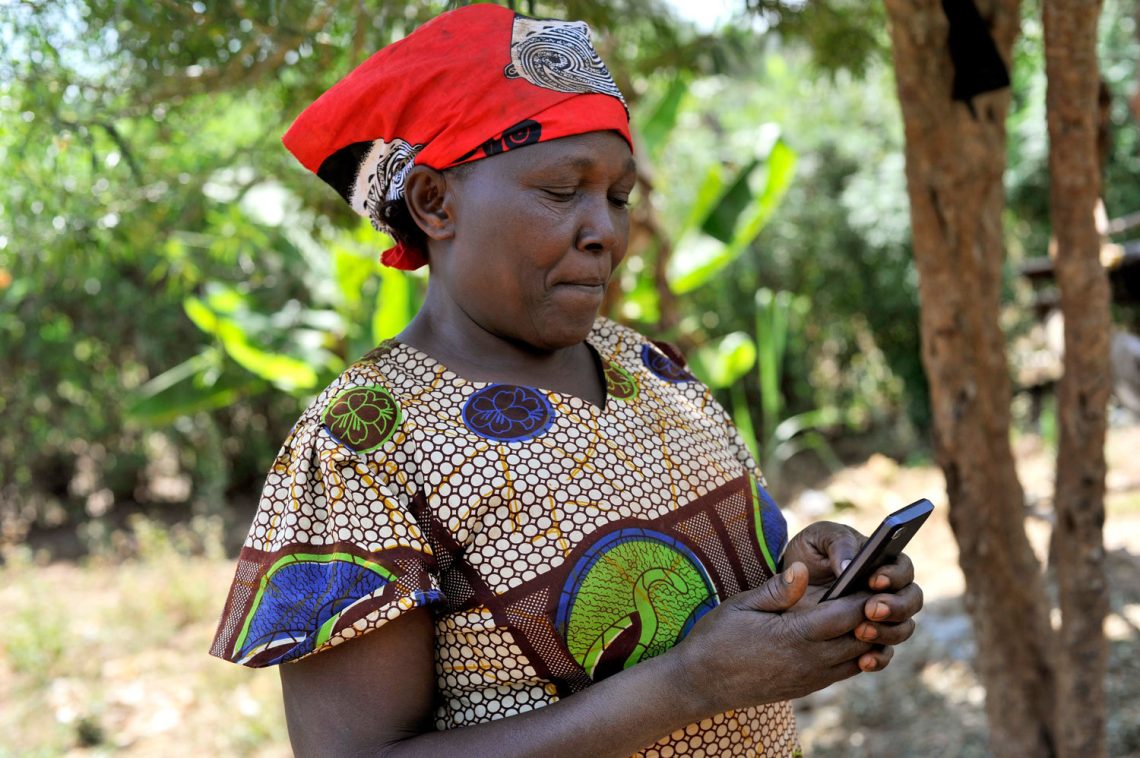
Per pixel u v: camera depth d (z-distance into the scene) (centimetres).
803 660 93
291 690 103
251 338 579
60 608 569
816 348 905
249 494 834
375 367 111
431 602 102
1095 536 218
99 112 207
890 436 861
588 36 112
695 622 109
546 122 105
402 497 104
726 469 121
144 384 774
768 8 282
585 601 103
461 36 108
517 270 108
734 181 560
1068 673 224
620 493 108
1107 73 677
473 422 107
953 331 209
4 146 212
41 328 711
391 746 100
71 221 230
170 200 258
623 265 514
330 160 115
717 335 870
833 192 862
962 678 402
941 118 194
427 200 112
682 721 98
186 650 522
